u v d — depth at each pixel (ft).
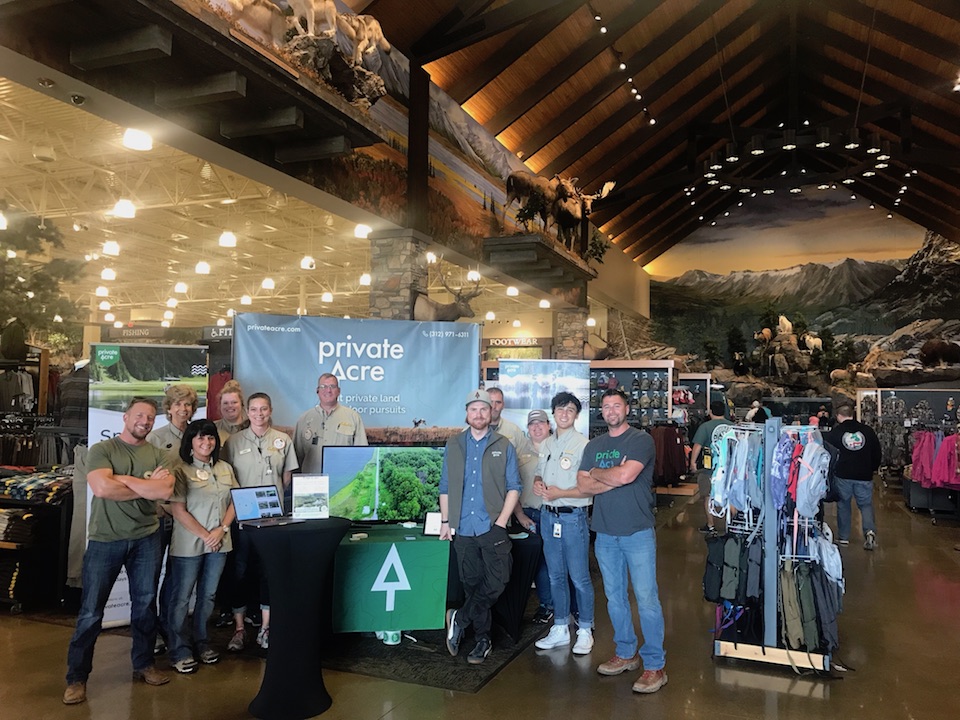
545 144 41.37
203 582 12.77
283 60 16.11
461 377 18.35
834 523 30.45
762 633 13.46
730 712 11.10
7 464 21.33
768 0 41.83
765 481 13.02
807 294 77.82
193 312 78.43
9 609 15.67
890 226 75.25
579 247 49.96
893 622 16.06
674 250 82.84
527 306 72.02
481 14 28.14
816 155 68.08
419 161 28.60
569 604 14.39
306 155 19.86
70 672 11.16
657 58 40.09
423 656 13.24
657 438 35.12
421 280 29.17
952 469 30.71
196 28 14.03
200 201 36.22
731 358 79.92
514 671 12.68
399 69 27.84
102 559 11.25
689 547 23.99
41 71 14.15
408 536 13.89
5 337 23.91
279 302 74.64
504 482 13.07
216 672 12.39
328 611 13.26
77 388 18.71
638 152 53.16
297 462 15.29
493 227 36.99
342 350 17.49
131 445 11.69
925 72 42.78
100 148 31.42
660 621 12.05
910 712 11.21
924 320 72.90
